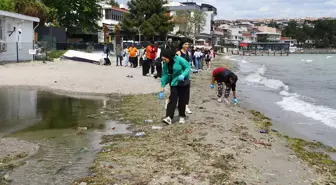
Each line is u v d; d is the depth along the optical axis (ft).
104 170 18.49
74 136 25.57
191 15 318.65
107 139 24.90
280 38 549.54
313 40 558.56
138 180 17.25
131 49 87.40
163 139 24.86
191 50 91.15
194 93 49.96
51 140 24.34
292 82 80.23
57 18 160.56
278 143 26.30
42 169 18.58
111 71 73.92
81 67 80.89
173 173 18.24
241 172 18.88
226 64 147.84
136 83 55.11
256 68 132.16
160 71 62.18
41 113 33.37
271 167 20.24
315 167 21.08
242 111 39.11
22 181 16.99
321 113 41.09
